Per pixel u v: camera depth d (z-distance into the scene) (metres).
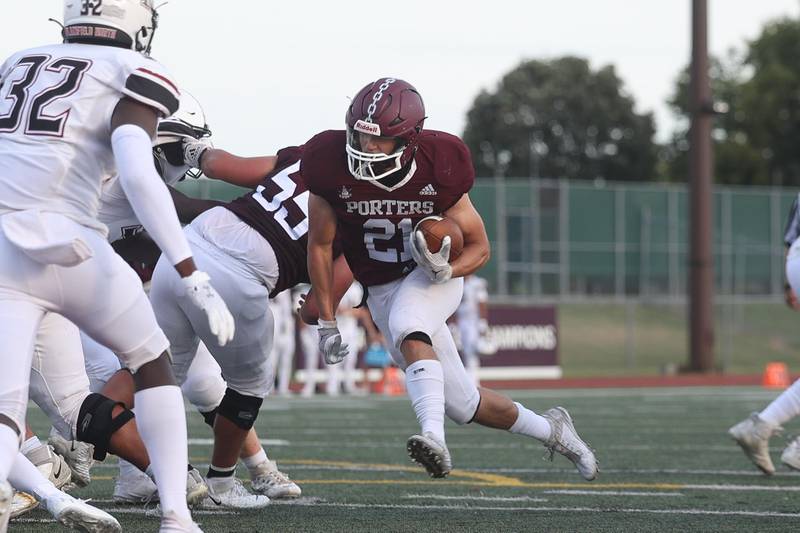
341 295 16.44
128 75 11.53
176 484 11.64
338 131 14.98
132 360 11.75
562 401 46.22
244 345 15.81
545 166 173.75
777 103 160.75
